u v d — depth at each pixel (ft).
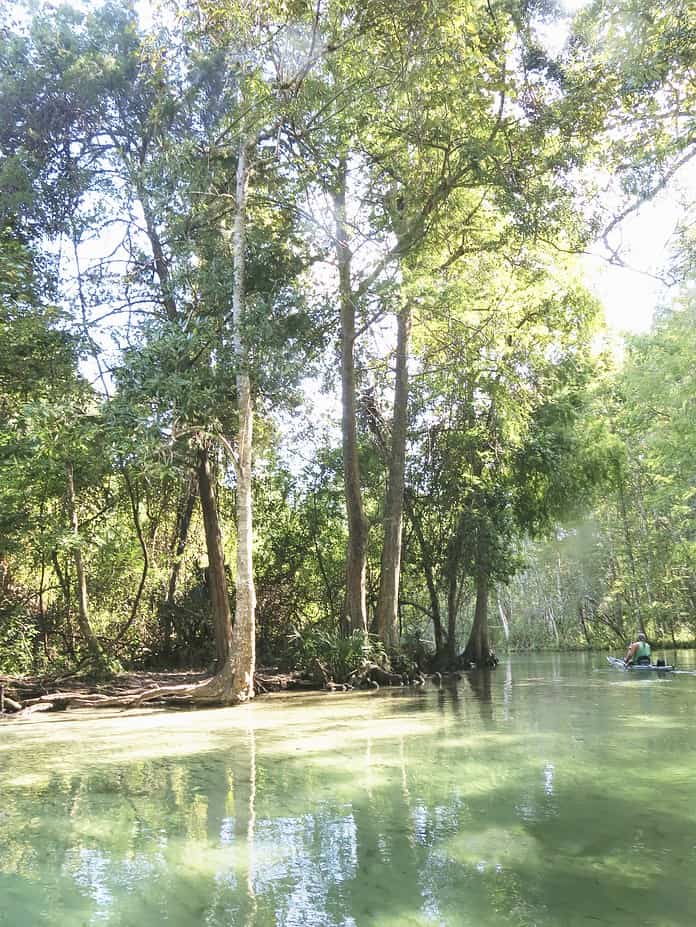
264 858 15.07
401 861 14.62
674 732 30.19
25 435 49.29
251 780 22.93
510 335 71.36
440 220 63.10
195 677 64.08
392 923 11.70
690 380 74.13
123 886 13.69
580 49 44.65
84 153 69.72
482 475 89.20
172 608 79.00
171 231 59.31
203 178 57.06
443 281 63.52
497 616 174.70
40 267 62.18
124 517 81.00
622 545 127.44
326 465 87.71
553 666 88.22
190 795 21.02
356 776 23.02
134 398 48.70
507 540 91.09
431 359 78.74
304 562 89.35
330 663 63.41
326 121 54.80
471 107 50.03
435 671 80.38
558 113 45.83
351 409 67.46
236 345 51.49
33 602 73.10
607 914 11.94
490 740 29.22
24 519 57.21
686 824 16.69
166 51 56.80
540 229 53.11
